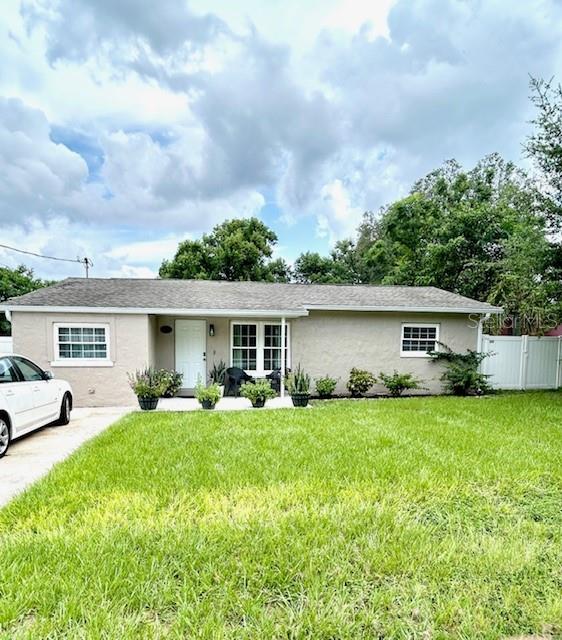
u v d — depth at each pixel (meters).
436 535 3.24
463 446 5.60
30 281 26.41
